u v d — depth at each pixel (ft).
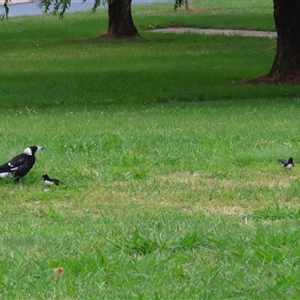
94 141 54.75
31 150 44.98
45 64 120.06
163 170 47.52
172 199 41.04
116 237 32.30
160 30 170.71
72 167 47.78
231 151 51.90
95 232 33.17
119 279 26.91
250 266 28.37
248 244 30.76
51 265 28.27
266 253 28.91
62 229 34.30
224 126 62.49
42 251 30.37
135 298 25.16
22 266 28.27
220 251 30.04
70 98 87.35
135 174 45.85
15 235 32.89
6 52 137.69
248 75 102.22
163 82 97.30
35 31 168.86
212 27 173.78
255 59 119.75
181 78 100.63
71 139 56.13
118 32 157.07
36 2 263.29
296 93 85.87
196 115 70.28
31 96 88.99
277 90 87.76
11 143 55.67
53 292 25.93
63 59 125.70
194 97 85.87
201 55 126.52
